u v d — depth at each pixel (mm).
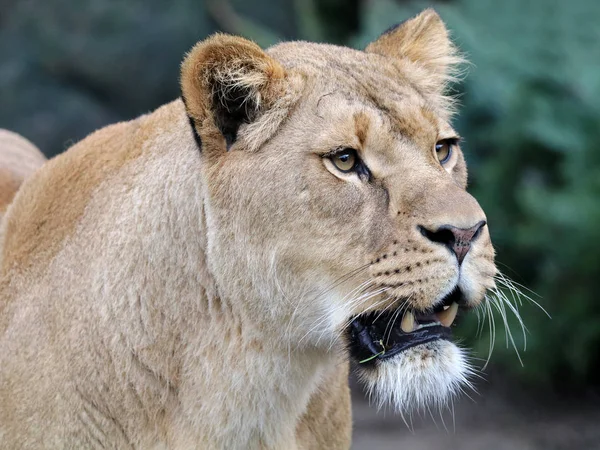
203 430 7562
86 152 8383
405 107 7277
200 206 7410
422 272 6902
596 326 16203
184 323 7508
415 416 16672
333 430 8531
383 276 6988
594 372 17047
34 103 20703
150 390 7559
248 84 7164
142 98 21438
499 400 16875
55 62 20953
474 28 19031
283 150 7145
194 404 7539
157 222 7566
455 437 15664
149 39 21406
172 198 7523
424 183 7047
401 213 7004
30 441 7566
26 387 7582
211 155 7270
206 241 7410
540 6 18828
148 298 7523
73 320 7594
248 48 7156
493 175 17734
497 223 17516
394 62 7984
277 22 22781
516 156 17719
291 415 7777
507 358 16719
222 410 7527
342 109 7121
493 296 7891
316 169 7074
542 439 15422
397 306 7004
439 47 8477
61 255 7871
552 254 16609
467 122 18844
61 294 7699
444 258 6895
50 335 7629
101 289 7602
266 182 7137
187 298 7492
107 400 7531
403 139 7172
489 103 18609
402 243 6953
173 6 21781
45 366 7559
